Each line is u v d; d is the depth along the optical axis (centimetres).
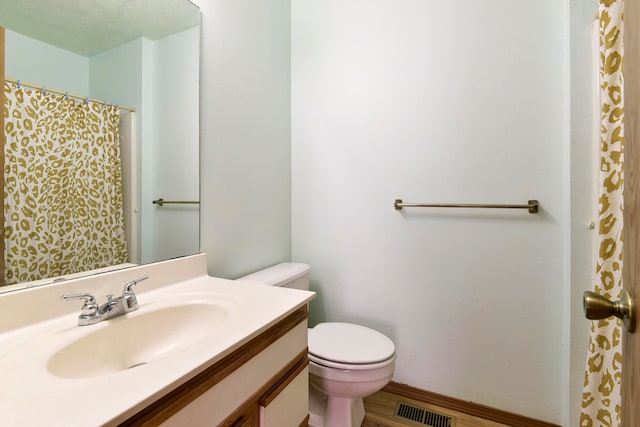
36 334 68
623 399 47
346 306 167
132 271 93
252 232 147
